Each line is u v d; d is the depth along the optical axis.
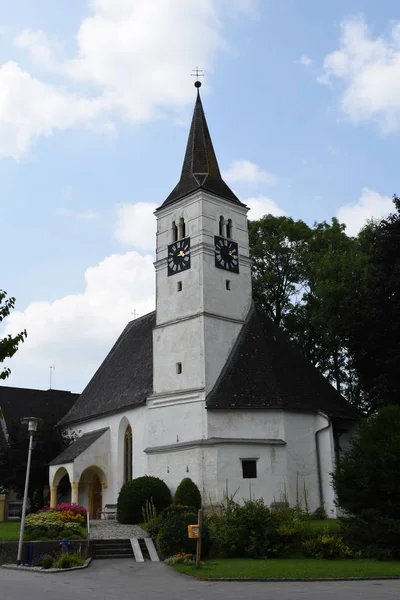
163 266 49.28
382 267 44.03
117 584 22.41
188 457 42.28
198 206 48.06
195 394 43.44
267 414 42.53
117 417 50.75
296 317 59.28
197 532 26.47
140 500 40.59
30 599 18.55
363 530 29.08
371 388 44.00
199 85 55.34
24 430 55.56
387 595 18.23
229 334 46.38
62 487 54.00
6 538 31.61
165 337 47.25
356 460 30.28
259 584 21.78
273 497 40.88
